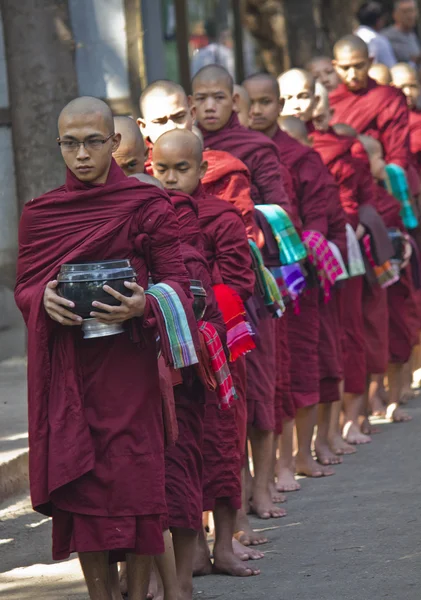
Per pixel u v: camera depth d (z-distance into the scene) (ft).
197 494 35.81
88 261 31.19
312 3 111.96
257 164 47.85
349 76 71.61
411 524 43.34
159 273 32.17
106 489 30.86
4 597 37.83
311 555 40.65
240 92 51.57
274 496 48.75
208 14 102.73
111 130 31.53
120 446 30.99
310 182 52.80
